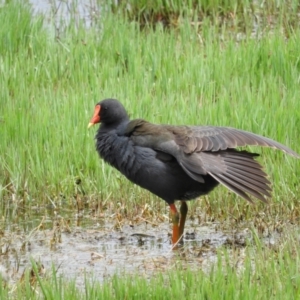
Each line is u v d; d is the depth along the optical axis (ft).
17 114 50.85
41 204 45.91
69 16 73.15
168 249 40.37
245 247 39.22
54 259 39.11
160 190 40.29
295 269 34.65
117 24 66.33
